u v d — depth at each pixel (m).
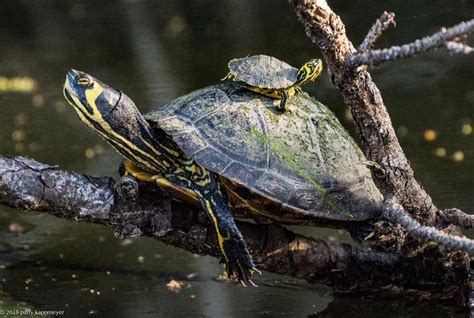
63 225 10.99
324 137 7.98
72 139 13.69
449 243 6.46
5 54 19.27
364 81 7.31
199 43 18.58
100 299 8.89
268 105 7.91
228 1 21.95
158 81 16.17
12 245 10.37
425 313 8.63
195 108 7.82
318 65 7.71
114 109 7.65
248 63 7.80
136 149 7.68
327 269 8.40
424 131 12.89
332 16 7.04
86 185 7.61
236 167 7.39
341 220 7.61
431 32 16.77
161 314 8.50
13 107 15.44
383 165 7.57
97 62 18.02
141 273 9.59
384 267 8.50
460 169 11.49
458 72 15.23
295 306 8.73
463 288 8.56
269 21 19.75
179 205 7.80
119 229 7.71
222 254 7.50
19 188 7.44
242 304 8.77
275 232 8.07
